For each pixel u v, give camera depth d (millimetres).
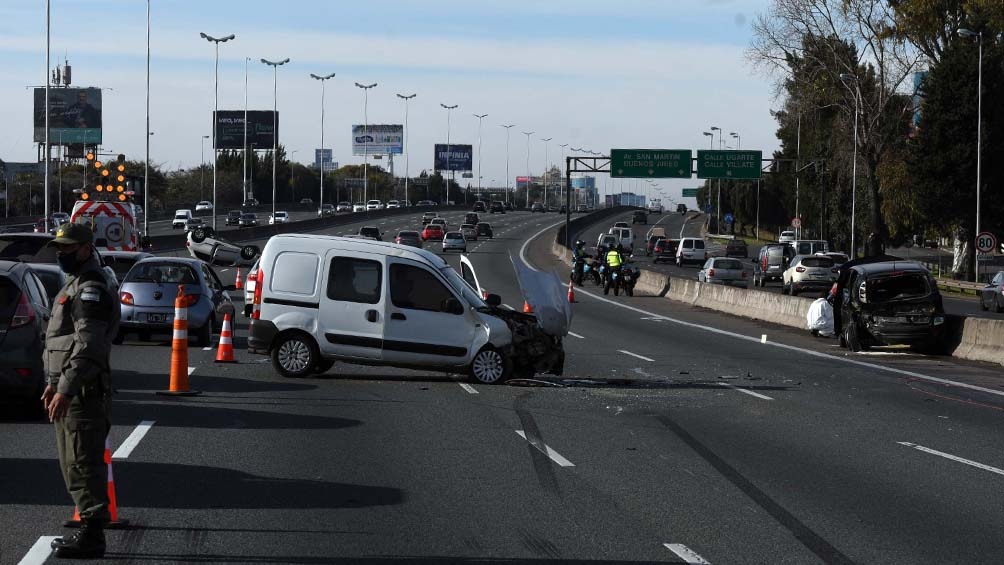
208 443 13922
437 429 15367
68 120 144750
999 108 72625
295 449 13625
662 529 9836
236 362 23422
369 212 159750
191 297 26625
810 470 12773
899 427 16203
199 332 26656
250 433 14727
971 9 70625
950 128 73438
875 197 74688
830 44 72812
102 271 8781
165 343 27688
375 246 20750
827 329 34094
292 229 118750
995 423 16766
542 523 10008
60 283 21547
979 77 66688
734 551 9102
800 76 74500
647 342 31734
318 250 20750
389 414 16672
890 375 23531
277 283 20797
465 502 10844
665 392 20000
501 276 72500
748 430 15750
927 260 107562
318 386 19781
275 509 10414
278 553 8836
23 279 15344
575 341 31750
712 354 28125
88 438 8641
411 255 20625
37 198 159375
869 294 28484
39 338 15078
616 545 9242
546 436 14945
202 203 163750
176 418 15867
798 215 105875
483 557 8820
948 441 14977
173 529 9586
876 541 9500
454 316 20391
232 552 8852
